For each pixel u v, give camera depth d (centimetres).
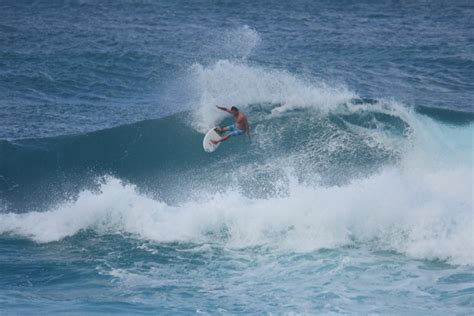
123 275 5844
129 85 12312
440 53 15050
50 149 8238
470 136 8238
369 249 6259
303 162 7825
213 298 5325
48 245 6612
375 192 6625
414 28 18475
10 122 9850
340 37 16738
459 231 6241
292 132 8238
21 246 6575
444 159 7794
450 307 5119
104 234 6788
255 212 6662
